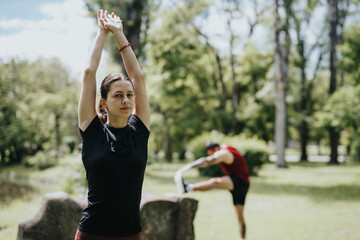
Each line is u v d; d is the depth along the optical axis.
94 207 1.56
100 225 1.54
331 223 6.34
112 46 14.31
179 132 29.52
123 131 1.68
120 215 1.56
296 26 22.53
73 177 9.53
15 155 24.02
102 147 1.57
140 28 16.33
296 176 14.72
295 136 32.34
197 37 24.14
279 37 19.19
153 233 3.96
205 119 27.98
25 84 26.91
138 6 15.64
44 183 15.16
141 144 1.69
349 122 11.44
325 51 25.36
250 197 9.30
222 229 5.89
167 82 24.08
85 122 1.62
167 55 22.66
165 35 22.94
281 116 19.61
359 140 14.18
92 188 1.58
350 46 11.41
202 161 4.82
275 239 5.28
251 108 26.91
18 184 14.73
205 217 6.80
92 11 14.56
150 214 3.96
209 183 4.75
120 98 1.64
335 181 12.88
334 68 20.86
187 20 23.23
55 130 31.56
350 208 7.82
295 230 5.83
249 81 29.08
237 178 4.81
